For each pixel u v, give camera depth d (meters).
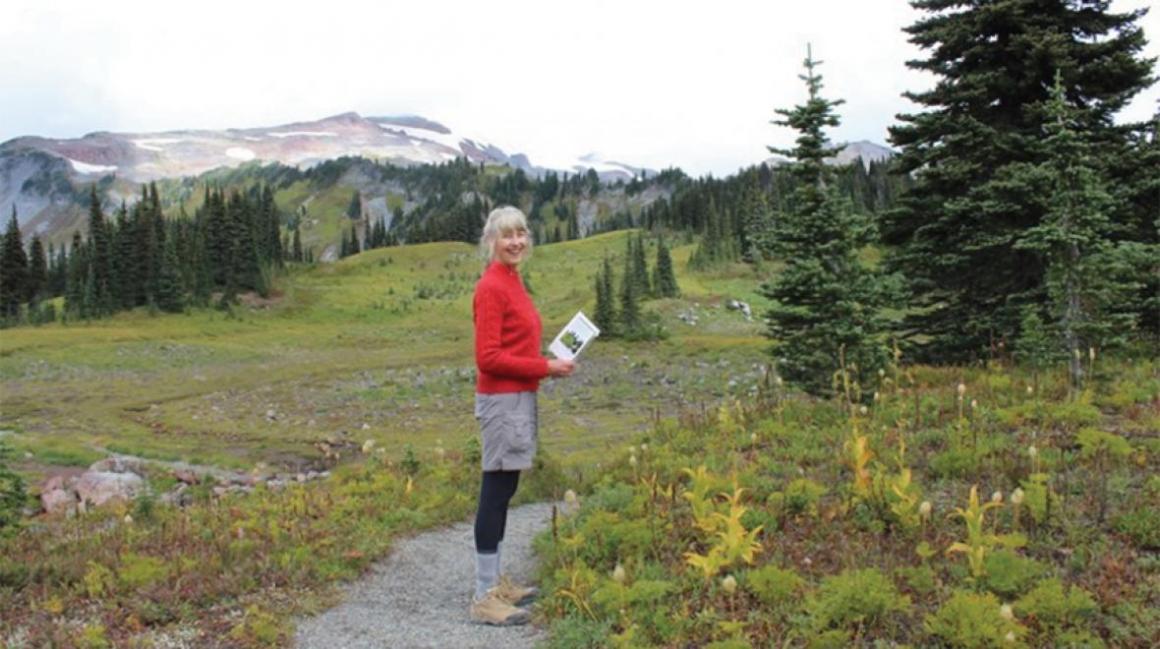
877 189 124.75
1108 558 5.56
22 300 111.00
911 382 12.09
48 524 11.00
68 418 42.91
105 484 17.11
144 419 42.72
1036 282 16.67
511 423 5.90
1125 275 13.00
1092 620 4.91
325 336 97.06
